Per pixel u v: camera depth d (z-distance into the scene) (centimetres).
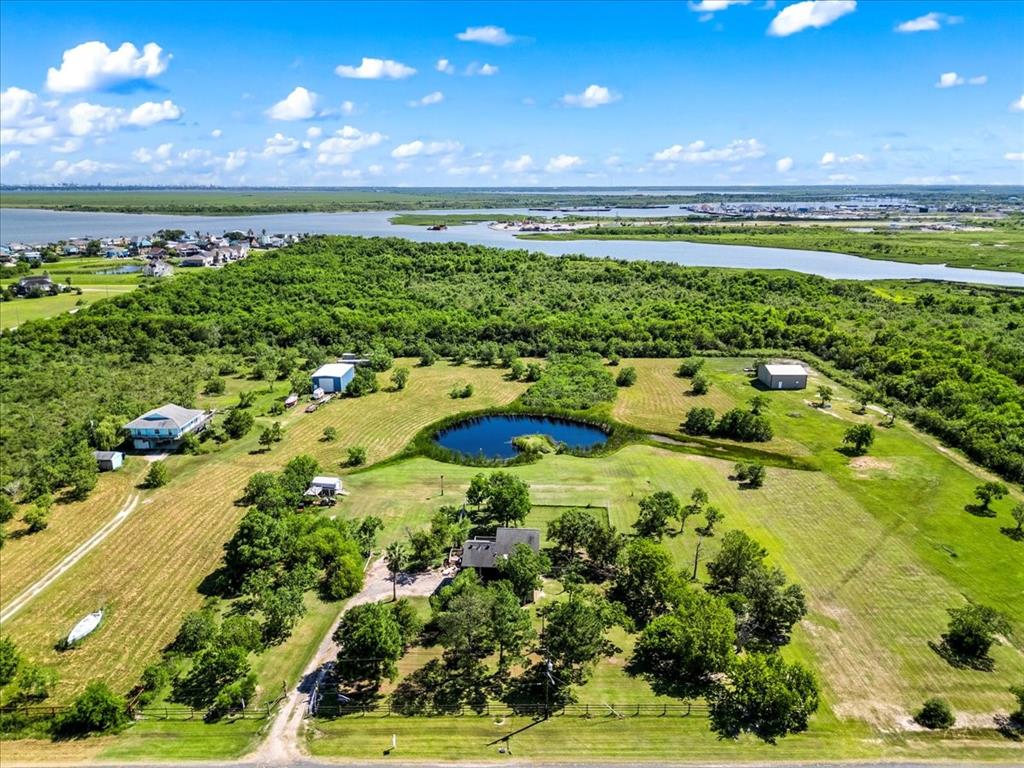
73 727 5094
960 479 9362
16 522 8056
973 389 11950
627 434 11112
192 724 5141
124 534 7844
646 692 5519
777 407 12362
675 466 9831
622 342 16212
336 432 11012
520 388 13512
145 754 4838
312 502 8544
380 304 18738
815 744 4969
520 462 10006
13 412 10806
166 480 9169
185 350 15238
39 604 6550
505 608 5706
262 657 5834
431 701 5406
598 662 5872
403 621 5969
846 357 14625
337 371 13300
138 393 12250
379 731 5084
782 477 9438
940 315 18175
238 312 17425
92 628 6147
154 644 6019
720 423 11175
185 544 7631
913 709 5316
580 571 7181
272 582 6825
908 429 11269
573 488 9100
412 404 12538
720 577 6825
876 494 8900
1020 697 5138
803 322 17775
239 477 9375
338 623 6284
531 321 17425
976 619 5872
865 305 19750
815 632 6191
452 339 16650
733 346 16400
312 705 5306
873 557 7412
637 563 6556
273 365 14512
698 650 5494
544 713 5281
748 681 5234
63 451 9575
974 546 7650
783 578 6306
